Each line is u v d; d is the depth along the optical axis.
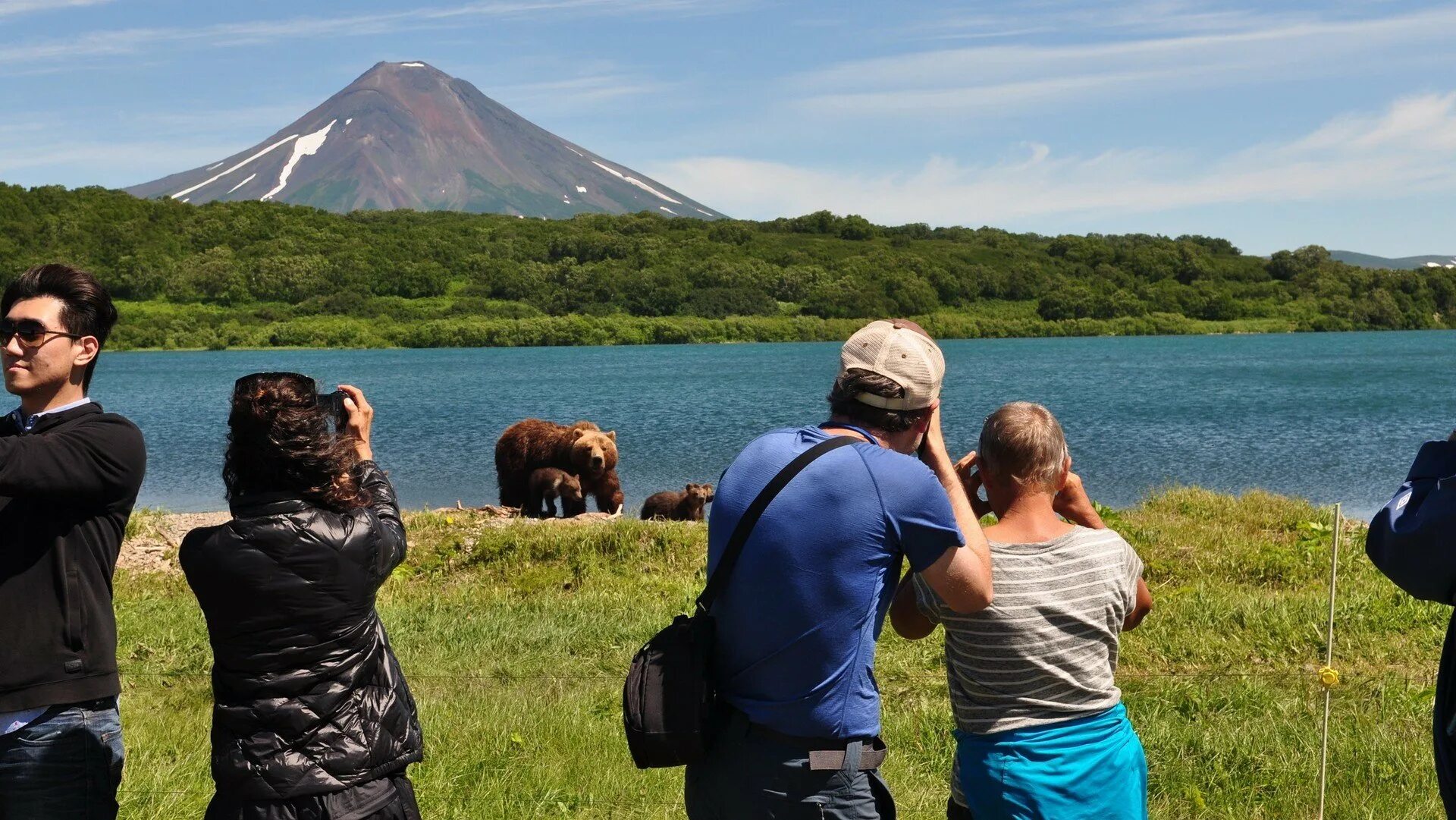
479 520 12.62
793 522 2.91
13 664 3.11
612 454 16.92
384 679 3.20
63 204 178.25
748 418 43.97
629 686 2.95
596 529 11.67
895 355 3.12
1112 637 3.25
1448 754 2.69
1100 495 22.89
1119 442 34.03
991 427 3.38
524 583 10.75
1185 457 30.03
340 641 3.06
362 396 3.60
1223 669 7.10
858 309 171.25
